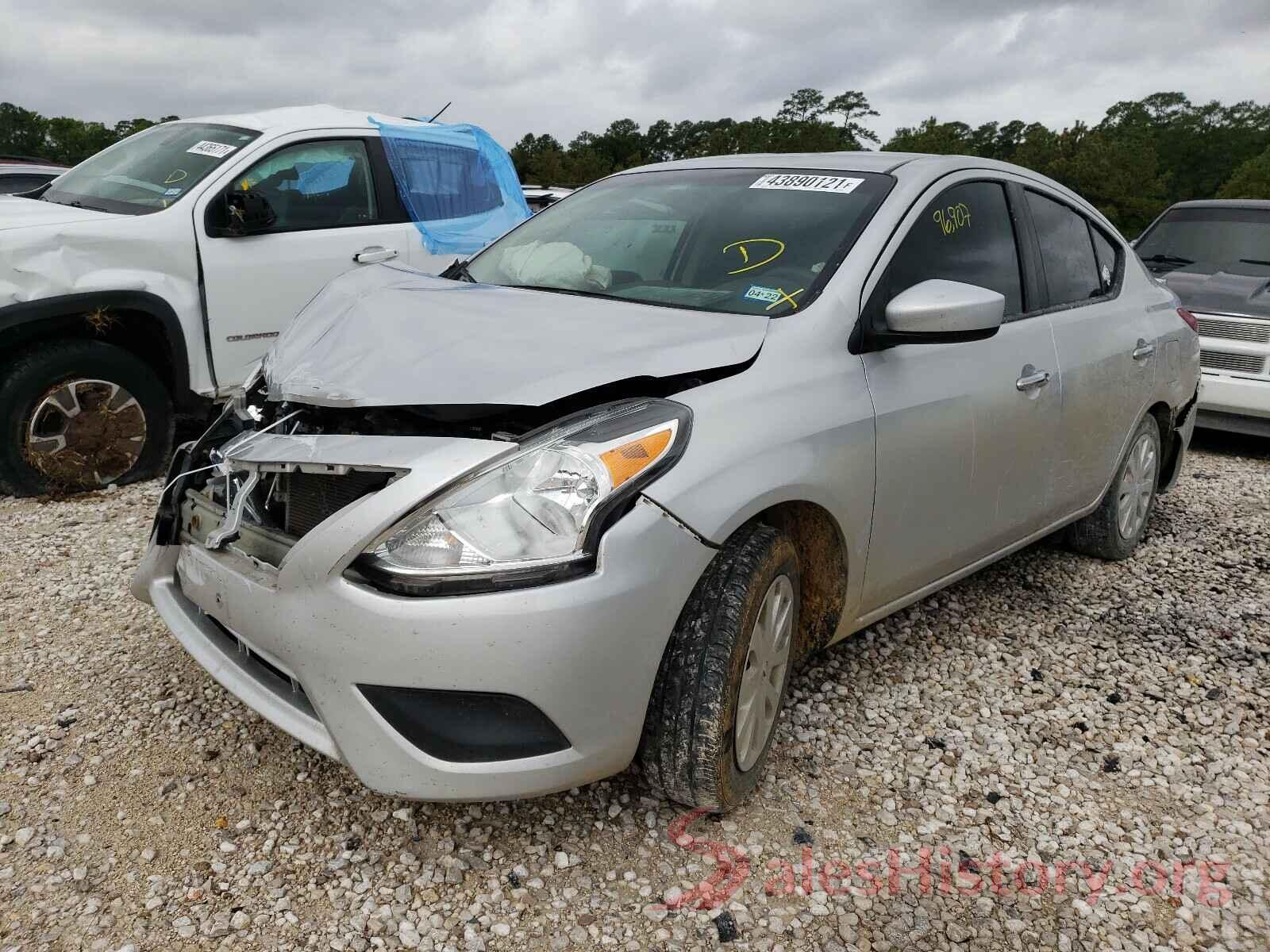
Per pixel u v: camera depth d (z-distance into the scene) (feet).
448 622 6.61
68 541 14.07
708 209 10.73
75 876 7.36
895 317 8.98
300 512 7.55
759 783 8.92
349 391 7.67
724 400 7.88
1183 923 7.55
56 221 15.67
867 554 9.27
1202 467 22.35
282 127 18.48
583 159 426.10
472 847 7.89
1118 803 9.06
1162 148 458.91
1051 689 11.13
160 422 16.97
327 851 7.77
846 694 10.70
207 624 8.65
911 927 7.34
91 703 9.73
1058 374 11.78
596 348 7.85
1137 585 14.34
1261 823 8.86
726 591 7.63
